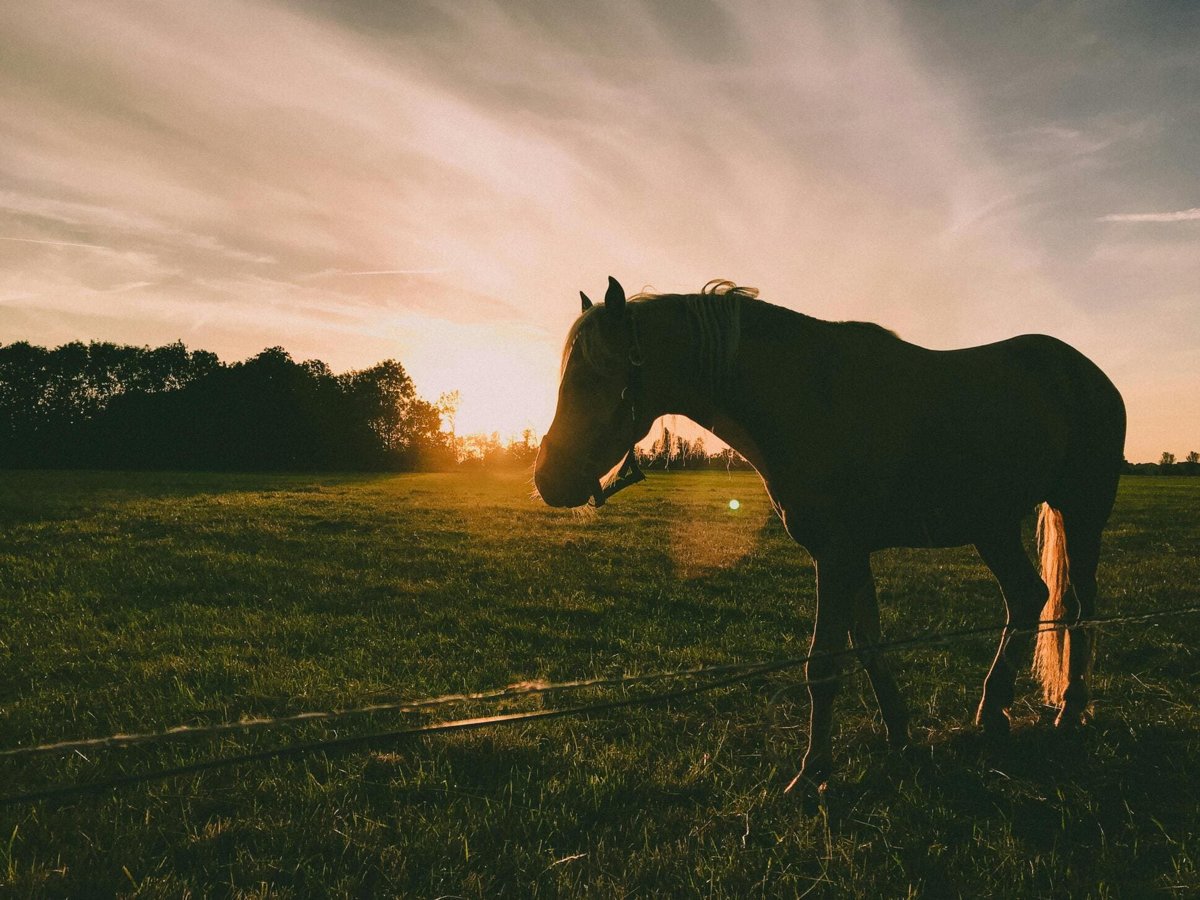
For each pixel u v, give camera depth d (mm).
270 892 2361
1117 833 2783
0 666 4758
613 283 2959
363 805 2957
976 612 6969
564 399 3047
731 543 12117
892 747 3525
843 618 3084
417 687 4496
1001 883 2426
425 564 9320
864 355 3230
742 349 3090
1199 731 3717
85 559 9055
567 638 5754
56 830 2717
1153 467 68812
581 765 3334
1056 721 3832
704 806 3002
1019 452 3436
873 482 3096
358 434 73938
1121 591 7785
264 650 5297
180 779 3139
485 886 2398
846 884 2406
